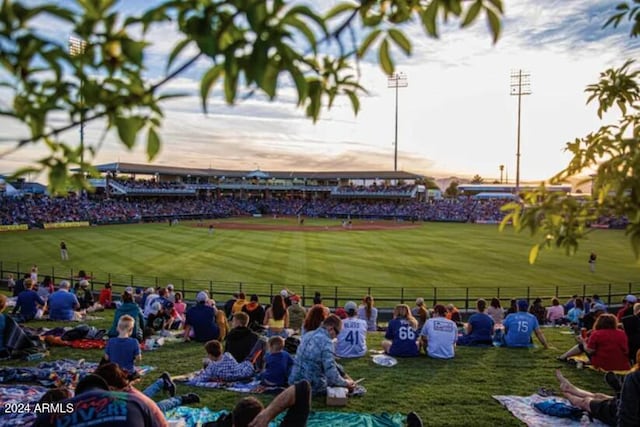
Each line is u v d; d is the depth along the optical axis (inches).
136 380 302.7
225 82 68.9
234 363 321.1
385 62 82.7
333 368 273.6
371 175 4547.2
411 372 342.6
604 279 1171.9
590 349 343.6
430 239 2081.7
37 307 542.9
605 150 134.4
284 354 304.3
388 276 1171.3
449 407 273.1
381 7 82.8
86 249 1610.5
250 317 502.3
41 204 2893.7
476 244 1886.1
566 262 1429.6
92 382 162.2
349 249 1690.5
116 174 4239.7
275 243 1856.5
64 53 68.6
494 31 74.8
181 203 3998.5
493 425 249.1
